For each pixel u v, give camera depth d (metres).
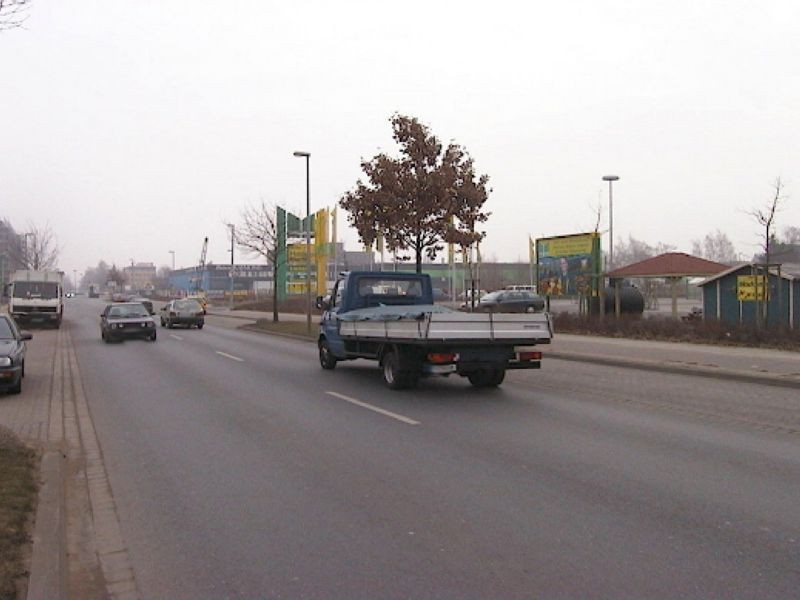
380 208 22.91
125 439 9.09
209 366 17.72
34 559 4.67
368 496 6.46
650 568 4.74
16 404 11.92
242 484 6.93
